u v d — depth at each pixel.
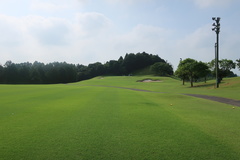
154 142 5.63
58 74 117.88
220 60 46.72
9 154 4.77
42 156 4.68
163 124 7.71
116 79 95.12
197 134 6.39
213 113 10.40
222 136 6.20
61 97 19.11
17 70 112.75
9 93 24.22
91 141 5.68
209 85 41.03
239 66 50.41
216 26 33.47
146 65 166.25
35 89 33.53
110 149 5.11
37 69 117.06
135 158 4.61
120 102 15.05
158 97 20.19
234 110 11.55
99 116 9.26
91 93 24.94
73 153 4.85
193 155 4.78
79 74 148.75
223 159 4.57
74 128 7.05
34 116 9.22
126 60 161.38
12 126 7.31
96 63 172.12
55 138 5.92
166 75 126.44
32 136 6.11
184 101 16.59
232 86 32.31
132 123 7.86
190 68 43.62
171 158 4.61
